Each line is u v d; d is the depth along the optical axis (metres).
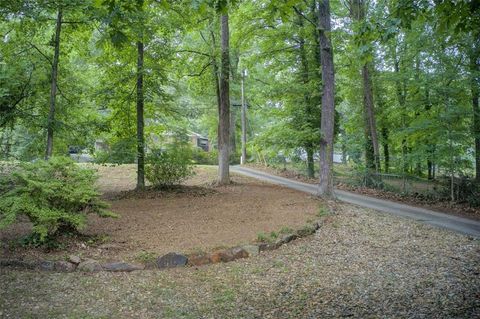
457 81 13.12
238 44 16.45
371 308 4.78
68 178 7.23
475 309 4.61
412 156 14.02
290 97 18.59
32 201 6.59
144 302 4.95
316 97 18.14
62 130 12.27
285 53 19.17
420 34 13.11
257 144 18.86
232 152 31.83
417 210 11.92
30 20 11.38
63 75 12.94
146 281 5.66
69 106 13.02
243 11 15.59
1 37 12.16
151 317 4.53
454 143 13.17
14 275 5.62
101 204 7.48
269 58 18.75
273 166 25.02
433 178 17.19
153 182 14.03
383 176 16.44
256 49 21.38
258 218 9.58
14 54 11.91
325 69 12.80
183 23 13.18
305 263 6.70
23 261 5.99
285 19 4.54
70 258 6.11
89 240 7.22
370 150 18.03
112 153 13.09
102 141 14.93
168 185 14.19
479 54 12.30
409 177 15.38
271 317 4.57
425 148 13.58
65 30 12.45
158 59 13.56
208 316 4.60
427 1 5.22
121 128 14.29
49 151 11.58
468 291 5.27
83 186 7.11
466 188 12.81
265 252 7.20
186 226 8.68
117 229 8.32
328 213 10.39
